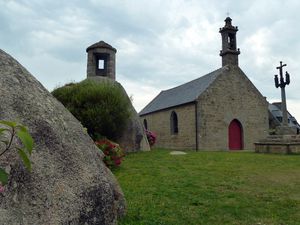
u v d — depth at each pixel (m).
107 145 9.56
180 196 6.45
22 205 2.84
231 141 23.58
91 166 3.78
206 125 22.50
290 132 16.91
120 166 10.08
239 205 5.93
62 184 3.28
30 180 3.02
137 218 4.90
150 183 7.57
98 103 12.95
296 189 7.31
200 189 7.10
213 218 5.20
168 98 29.58
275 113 37.72
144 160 11.76
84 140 4.10
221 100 23.33
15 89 3.61
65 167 3.44
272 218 5.26
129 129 15.19
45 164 3.25
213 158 12.82
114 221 3.80
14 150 2.99
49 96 4.12
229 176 8.77
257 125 24.69
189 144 23.22
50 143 3.47
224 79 23.78
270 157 13.41
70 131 3.93
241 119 24.03
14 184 2.87
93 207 3.48
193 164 10.98
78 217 3.24
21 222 2.73
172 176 8.54
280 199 6.40
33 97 3.74
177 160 11.94
